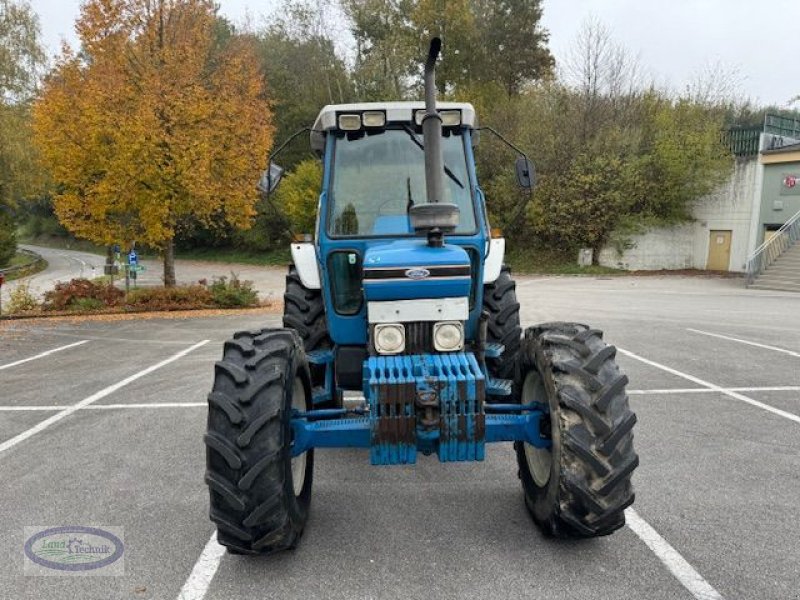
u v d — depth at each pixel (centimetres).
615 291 1914
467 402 288
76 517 377
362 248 383
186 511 384
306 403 349
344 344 394
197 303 1622
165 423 571
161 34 1622
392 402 285
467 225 384
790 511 370
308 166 3128
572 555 320
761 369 769
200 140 1551
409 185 400
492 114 3173
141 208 1571
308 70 4219
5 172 2573
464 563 314
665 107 2884
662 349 907
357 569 311
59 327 1288
